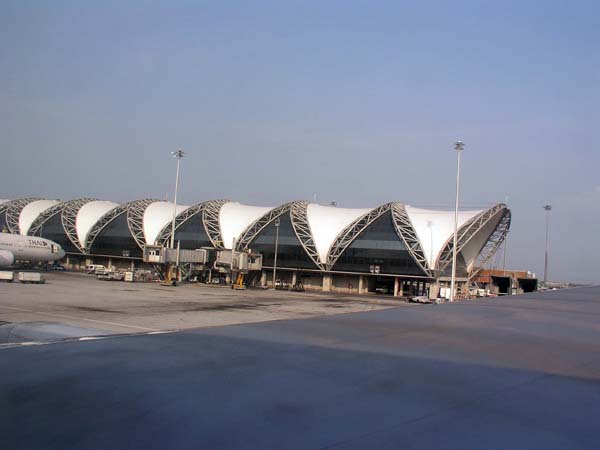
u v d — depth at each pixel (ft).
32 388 16.65
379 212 320.91
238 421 14.37
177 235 352.28
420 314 38.81
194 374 18.98
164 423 13.98
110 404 15.33
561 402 17.47
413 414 15.62
